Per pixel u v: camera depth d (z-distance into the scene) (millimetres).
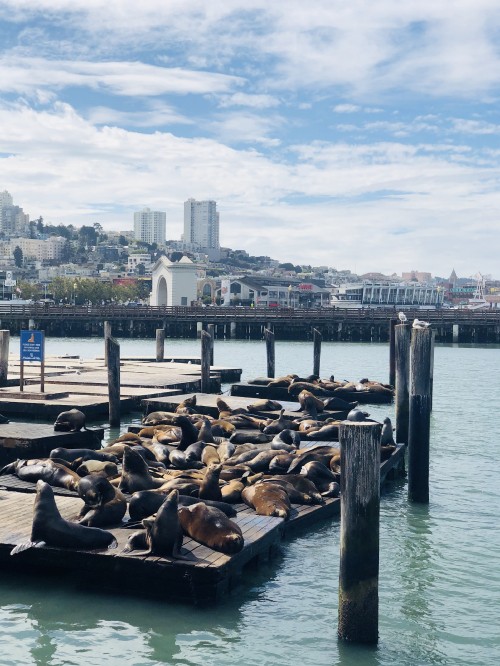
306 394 24766
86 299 161875
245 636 9711
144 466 13414
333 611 10492
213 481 12859
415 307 139625
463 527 14383
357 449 9320
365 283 152750
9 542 10836
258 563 11758
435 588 11453
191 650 9328
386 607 10750
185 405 24438
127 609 10258
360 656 9328
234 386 30562
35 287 168250
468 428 25125
